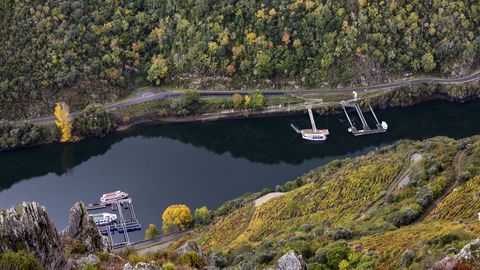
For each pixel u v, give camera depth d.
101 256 99.25
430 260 104.94
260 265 141.25
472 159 193.62
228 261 162.25
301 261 99.50
